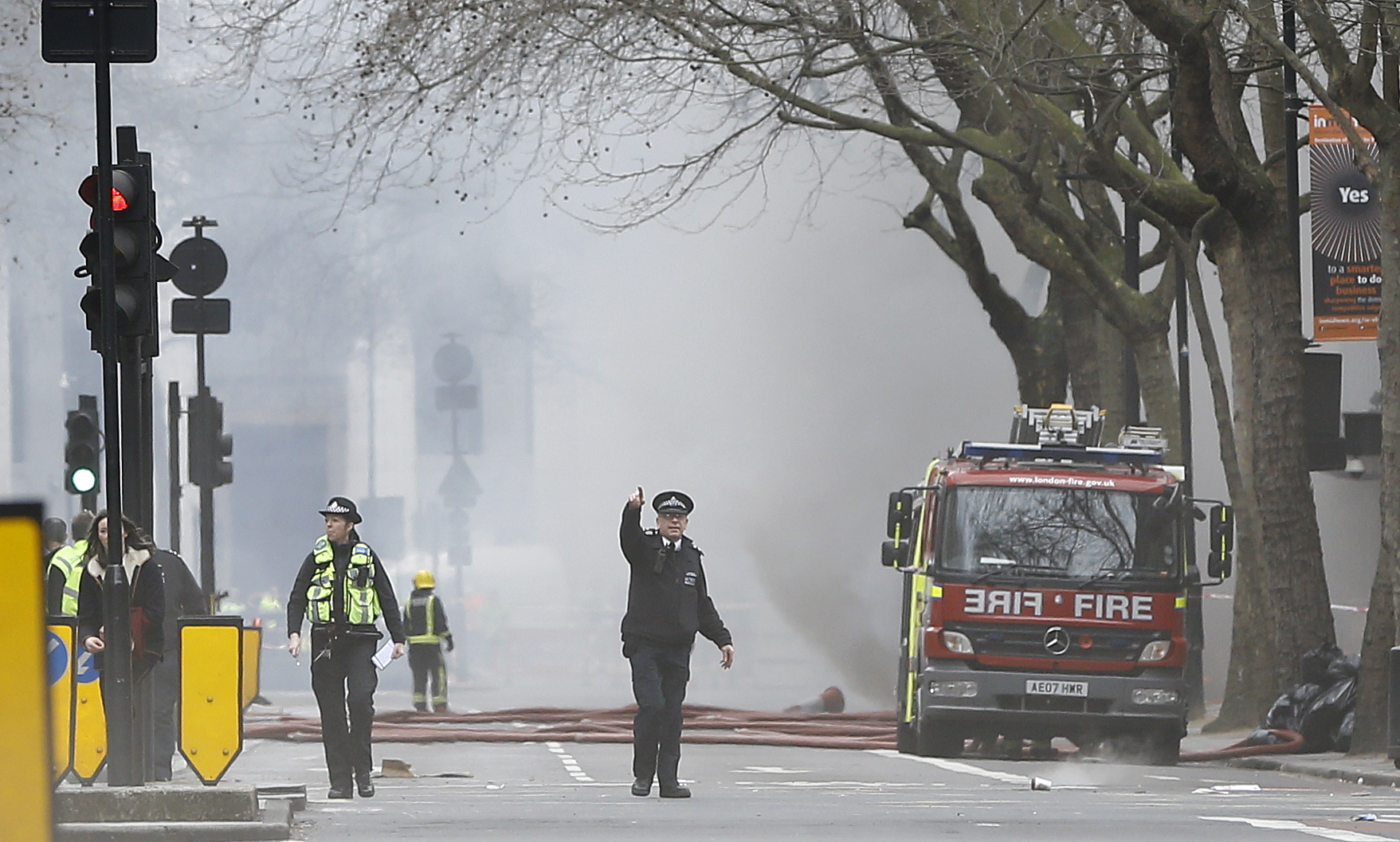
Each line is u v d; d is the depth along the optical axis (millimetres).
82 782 44469
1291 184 80812
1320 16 68062
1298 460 80125
